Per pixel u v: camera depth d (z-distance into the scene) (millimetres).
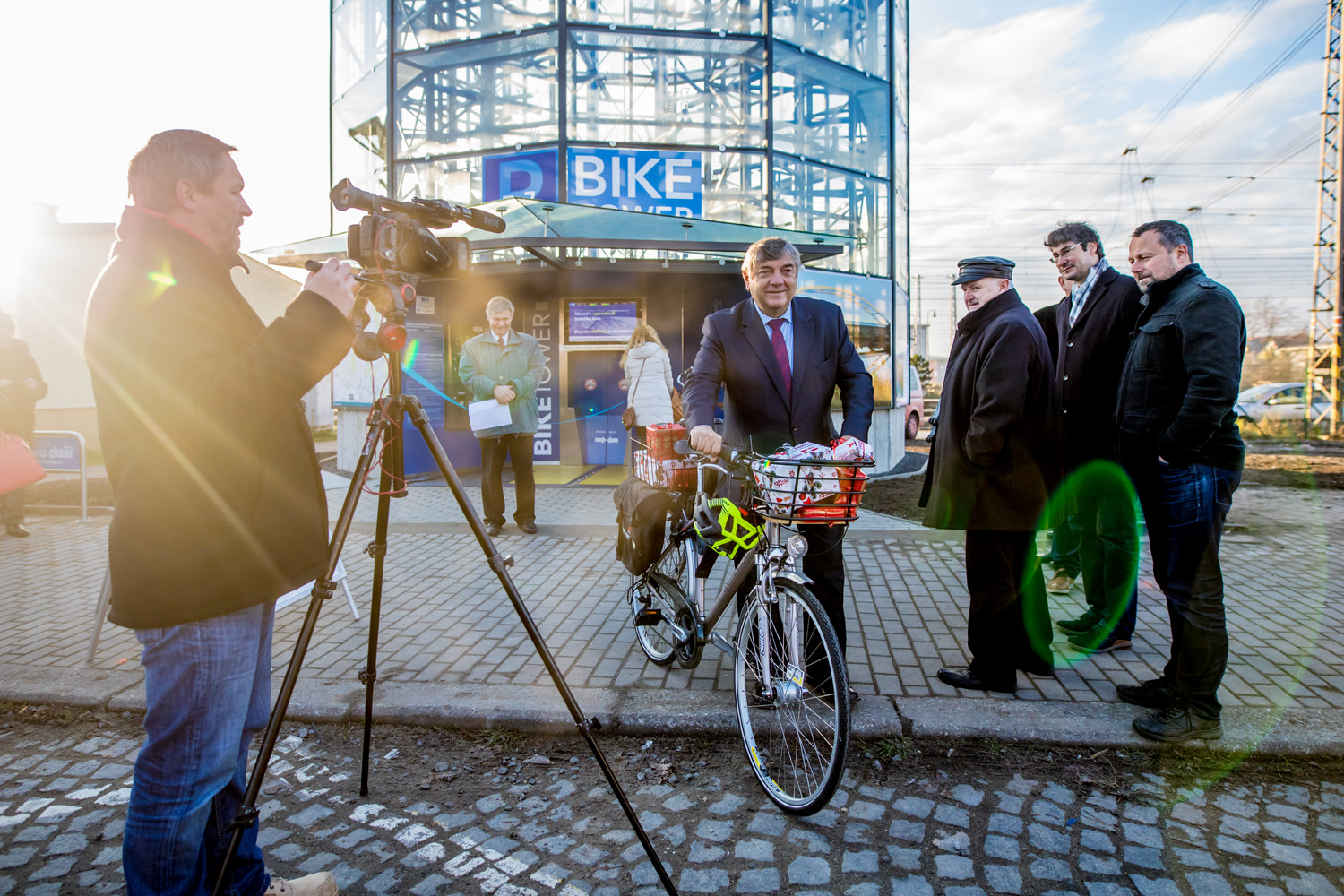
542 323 10383
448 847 2342
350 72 11195
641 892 2129
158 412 1520
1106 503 3717
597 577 5129
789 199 10016
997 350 2990
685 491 3402
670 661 3531
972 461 3113
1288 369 30922
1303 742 2773
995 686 3240
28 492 9055
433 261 1937
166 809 1638
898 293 11641
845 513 2381
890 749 2824
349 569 5383
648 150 9656
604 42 9617
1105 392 3814
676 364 10102
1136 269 3129
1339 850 2260
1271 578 5020
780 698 2555
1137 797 2535
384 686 3361
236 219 1762
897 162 11773
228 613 1628
